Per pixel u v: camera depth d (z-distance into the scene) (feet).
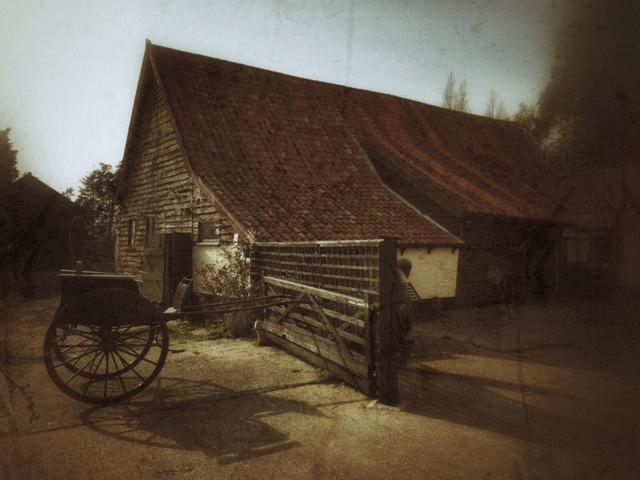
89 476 10.19
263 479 10.10
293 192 37.09
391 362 15.33
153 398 15.78
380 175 44.52
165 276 34.91
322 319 19.61
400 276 18.11
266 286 26.04
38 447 11.60
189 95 40.91
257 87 46.16
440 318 33.32
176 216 39.22
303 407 14.90
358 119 49.70
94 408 14.58
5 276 30.55
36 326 25.44
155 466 10.73
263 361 21.16
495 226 36.96
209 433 12.73
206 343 25.46
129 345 15.64
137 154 47.80
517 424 13.09
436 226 38.96
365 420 13.66
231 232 31.96
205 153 37.14
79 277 15.99
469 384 17.48
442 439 12.10
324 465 10.71
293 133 43.62
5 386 16.14
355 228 34.88
